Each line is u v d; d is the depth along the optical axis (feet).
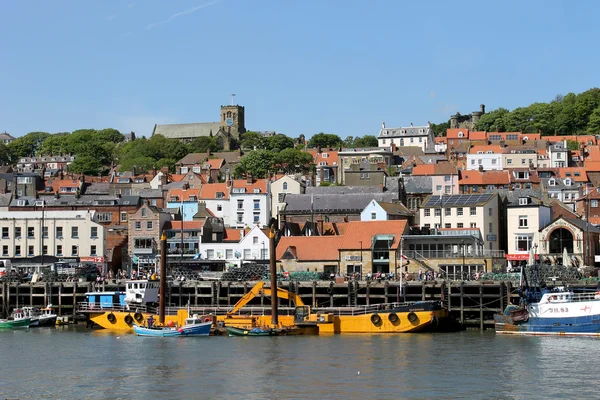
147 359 346.54
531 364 321.52
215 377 307.58
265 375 309.01
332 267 526.16
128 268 601.21
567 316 394.73
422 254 524.93
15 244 606.14
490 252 545.03
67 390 291.58
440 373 307.17
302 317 422.82
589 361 325.83
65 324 480.23
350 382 294.66
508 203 600.39
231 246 579.89
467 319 439.63
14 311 485.15
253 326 420.36
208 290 485.15
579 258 546.26
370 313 419.95
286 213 640.17
